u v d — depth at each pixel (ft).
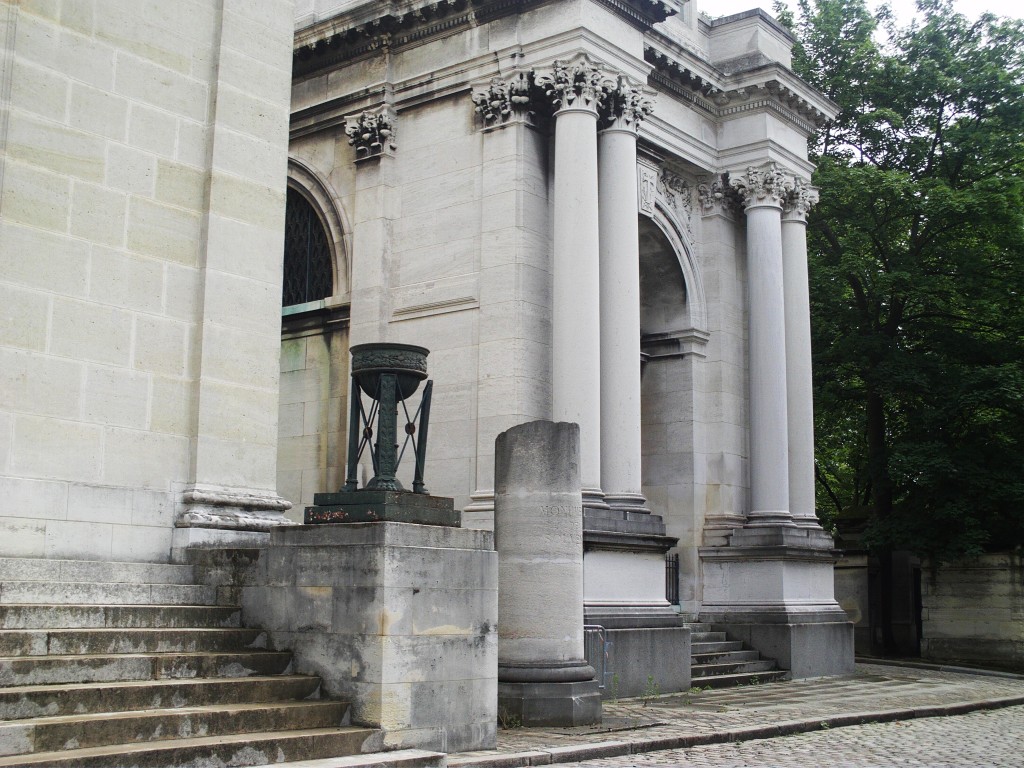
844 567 134.10
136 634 46.78
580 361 87.35
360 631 47.96
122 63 56.59
